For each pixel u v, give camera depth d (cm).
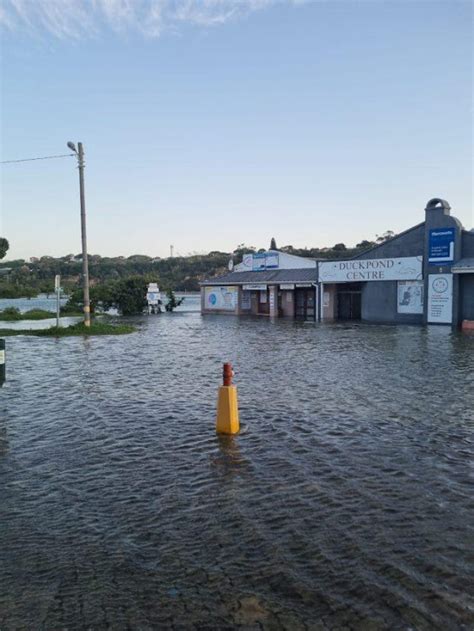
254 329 2958
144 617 394
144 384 1292
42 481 654
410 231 3278
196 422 930
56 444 803
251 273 4575
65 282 10638
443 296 3116
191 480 655
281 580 439
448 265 3080
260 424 911
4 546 496
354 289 3812
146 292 4944
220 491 620
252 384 1277
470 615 395
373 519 546
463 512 564
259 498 599
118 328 2823
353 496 604
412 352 1859
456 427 887
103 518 552
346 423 915
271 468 695
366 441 812
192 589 428
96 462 722
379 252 3441
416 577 443
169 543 500
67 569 457
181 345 2173
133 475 673
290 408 1024
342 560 468
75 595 420
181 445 795
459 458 735
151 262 12394
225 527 530
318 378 1351
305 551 484
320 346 2072
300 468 695
